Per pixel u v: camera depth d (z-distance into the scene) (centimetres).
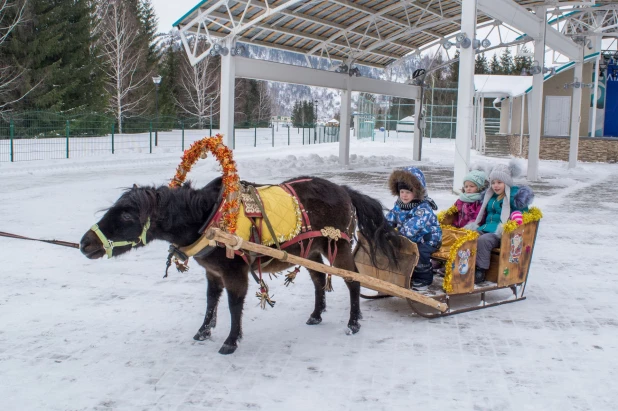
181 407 389
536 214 633
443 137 5038
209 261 466
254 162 2134
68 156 2558
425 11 2089
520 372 449
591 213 1273
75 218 1087
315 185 518
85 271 741
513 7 1655
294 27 2047
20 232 955
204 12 1686
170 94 5378
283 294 662
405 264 571
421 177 592
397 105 5388
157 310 595
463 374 445
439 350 494
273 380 432
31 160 2352
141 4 5541
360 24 2112
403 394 410
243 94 6400
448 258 574
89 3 4447
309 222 500
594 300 646
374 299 650
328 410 386
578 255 869
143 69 4775
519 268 634
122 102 4572
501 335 532
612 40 3362
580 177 2150
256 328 548
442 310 536
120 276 721
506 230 601
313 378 436
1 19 3381
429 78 5847
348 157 2441
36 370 445
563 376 442
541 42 1888
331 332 539
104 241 421
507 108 3838
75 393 408
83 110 3759
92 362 462
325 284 563
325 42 2212
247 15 1808
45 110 3534
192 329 541
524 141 3108
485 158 3219
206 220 453
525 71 1939
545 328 552
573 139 2409
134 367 454
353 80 2392
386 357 478
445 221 683
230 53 1714
